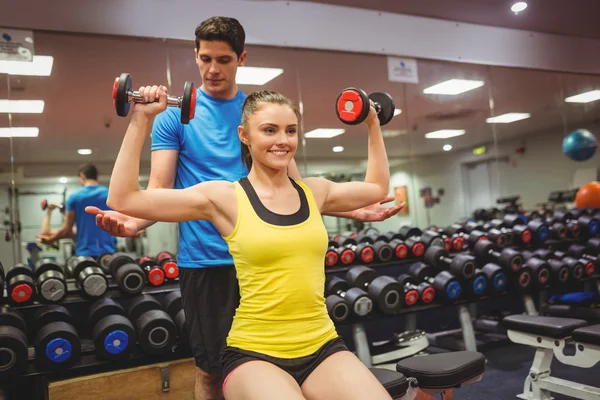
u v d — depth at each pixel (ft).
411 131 14.43
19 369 7.16
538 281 11.46
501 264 11.21
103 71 10.61
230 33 4.99
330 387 3.88
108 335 7.68
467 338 10.65
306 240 4.05
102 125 10.61
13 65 9.89
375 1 12.60
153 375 7.86
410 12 13.53
